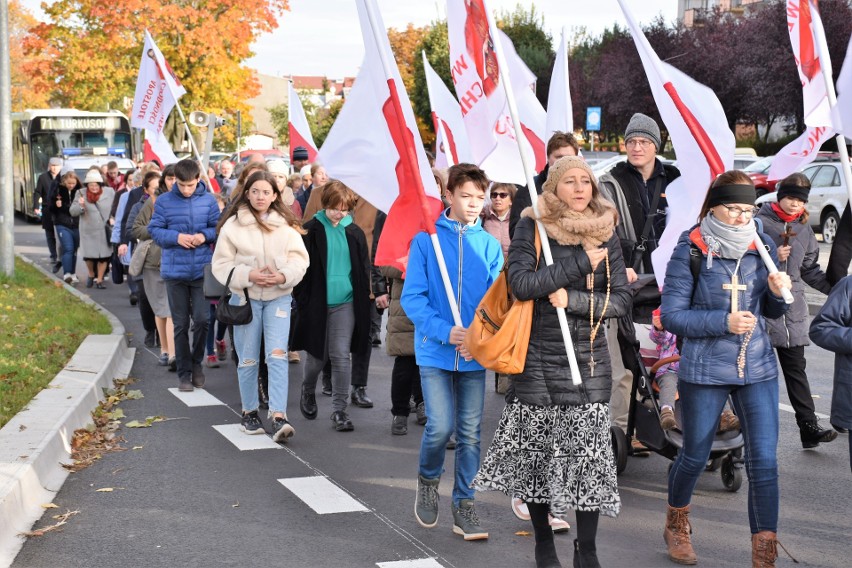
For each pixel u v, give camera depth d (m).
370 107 6.47
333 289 7.96
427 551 5.33
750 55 38.50
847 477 6.71
